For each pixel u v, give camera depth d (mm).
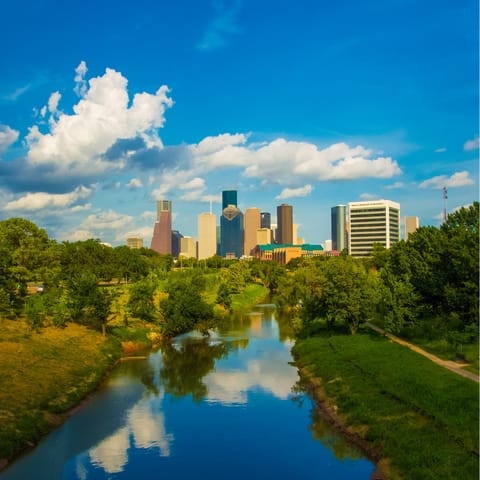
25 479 38781
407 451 39469
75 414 54094
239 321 125688
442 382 52969
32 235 124812
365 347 74875
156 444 45688
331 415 52156
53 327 88000
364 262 197375
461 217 99500
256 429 49281
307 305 96188
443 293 75625
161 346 92688
